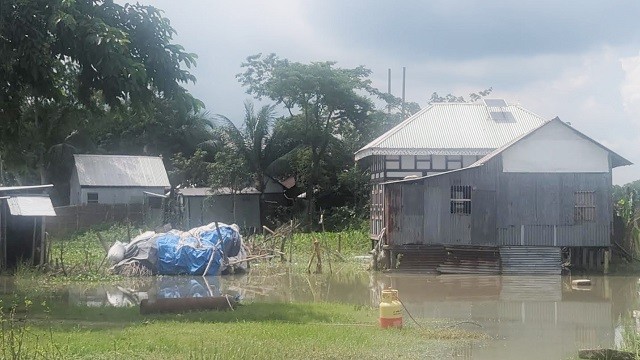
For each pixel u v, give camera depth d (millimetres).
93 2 20031
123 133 64938
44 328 14898
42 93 20375
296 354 12836
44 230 29047
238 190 56531
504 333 16922
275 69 55156
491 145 40656
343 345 13883
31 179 58031
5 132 20969
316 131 55906
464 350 14523
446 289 26812
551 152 33469
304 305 20328
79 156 54406
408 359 13109
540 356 14070
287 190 60281
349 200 57625
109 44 18547
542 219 33281
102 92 20844
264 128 56906
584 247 33719
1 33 18109
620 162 34062
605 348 13734
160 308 18125
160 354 12344
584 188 33375
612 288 27266
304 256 39375
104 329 15109
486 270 33094
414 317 19406
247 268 33219
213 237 33156
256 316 17781
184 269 31375
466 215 33500
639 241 35562
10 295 22438
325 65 55156
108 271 30172
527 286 27969
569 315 20188
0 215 28375
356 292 25672
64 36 18812
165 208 53344
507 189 33469
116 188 53469
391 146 40469
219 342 13516
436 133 41594
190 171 60438
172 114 64312
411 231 33719
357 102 57125
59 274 28391
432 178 33750
